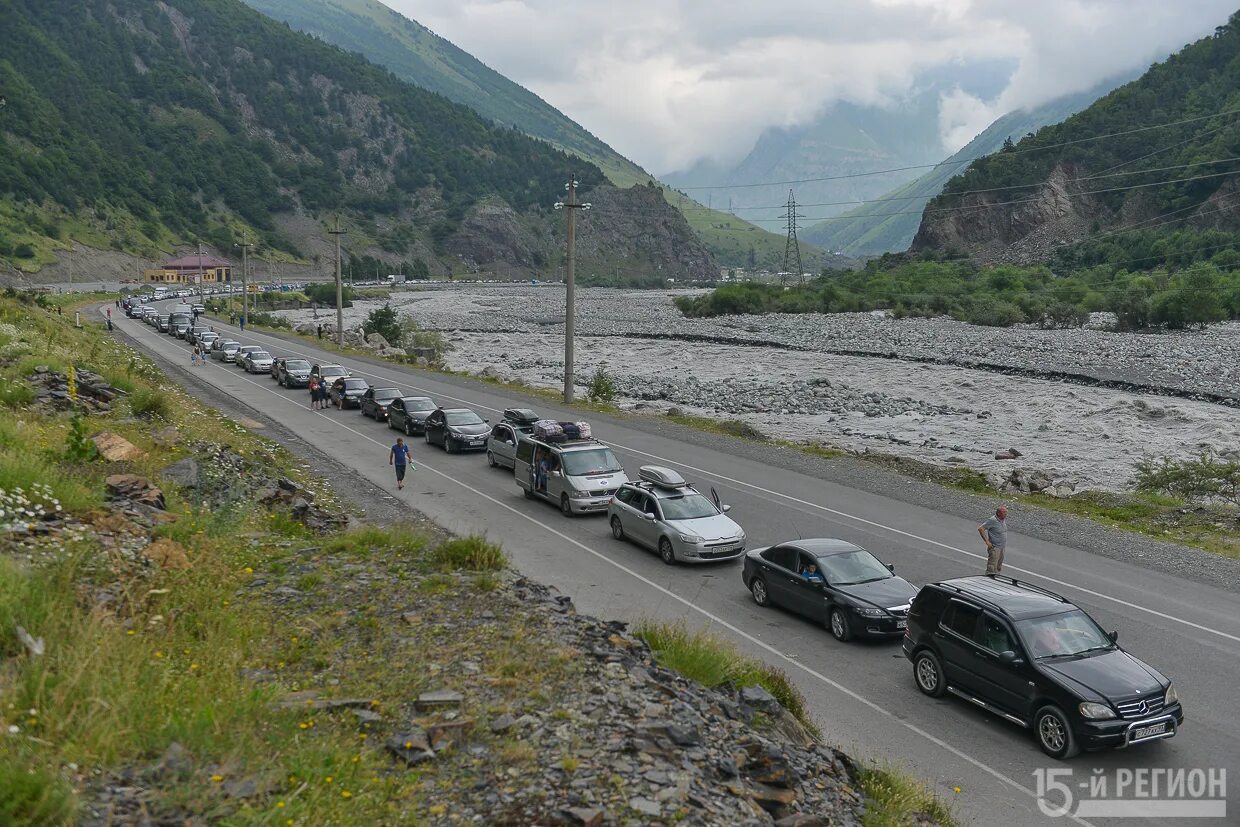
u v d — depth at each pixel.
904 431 45.28
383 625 11.41
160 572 12.07
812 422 47.62
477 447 32.97
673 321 134.25
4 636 8.33
